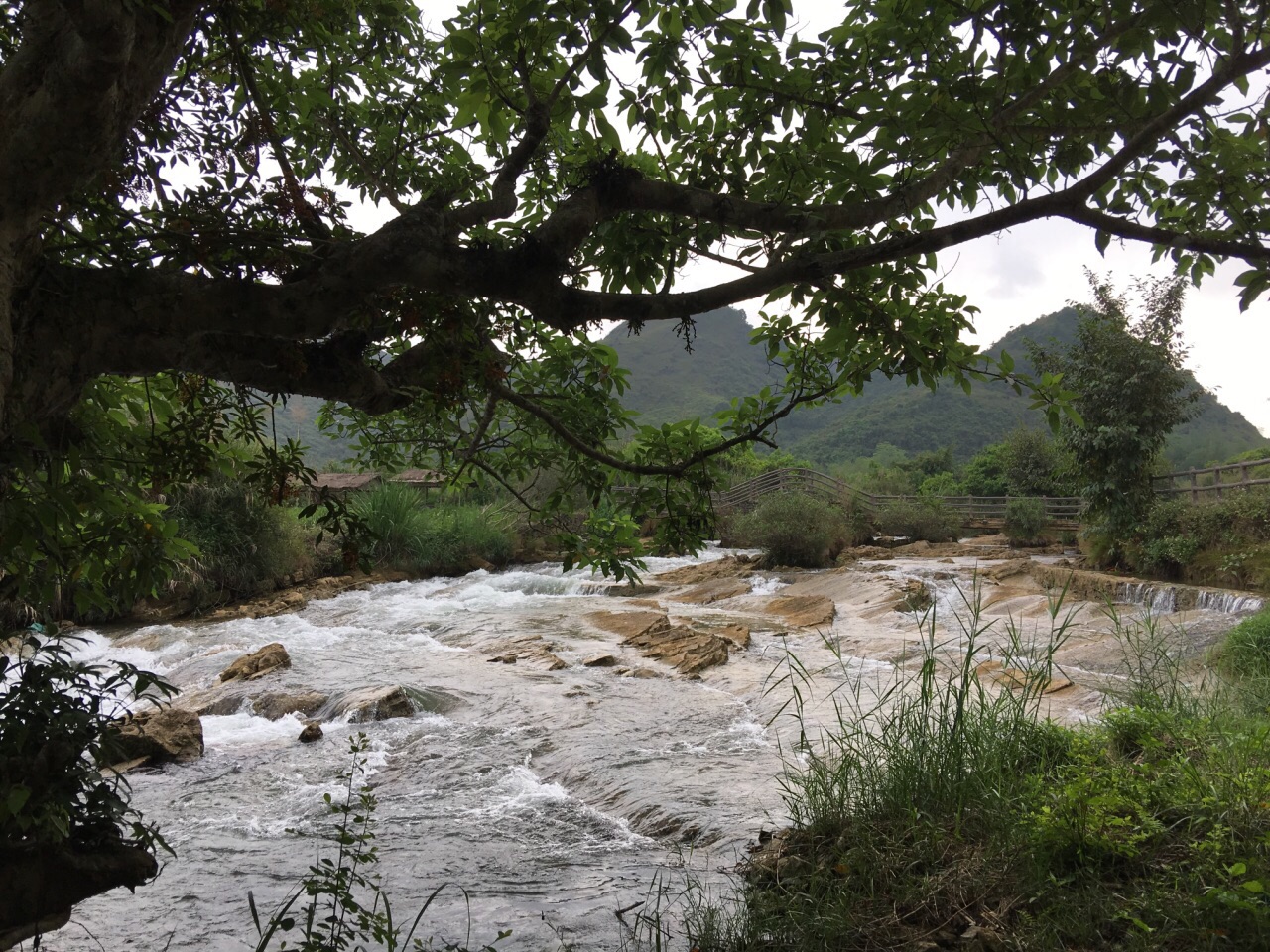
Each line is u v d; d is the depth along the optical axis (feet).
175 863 22.97
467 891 20.72
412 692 40.60
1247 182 13.35
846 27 13.99
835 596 67.92
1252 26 12.15
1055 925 12.68
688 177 15.25
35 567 10.84
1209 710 20.98
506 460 18.90
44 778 8.93
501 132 14.85
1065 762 18.24
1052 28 11.75
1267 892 12.23
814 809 18.37
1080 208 11.40
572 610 66.85
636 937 17.02
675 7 13.03
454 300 11.42
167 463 13.05
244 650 51.80
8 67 8.32
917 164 13.58
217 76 14.89
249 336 11.15
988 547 88.89
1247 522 54.39
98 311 9.62
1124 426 62.75
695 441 17.90
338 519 13.42
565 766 30.42
